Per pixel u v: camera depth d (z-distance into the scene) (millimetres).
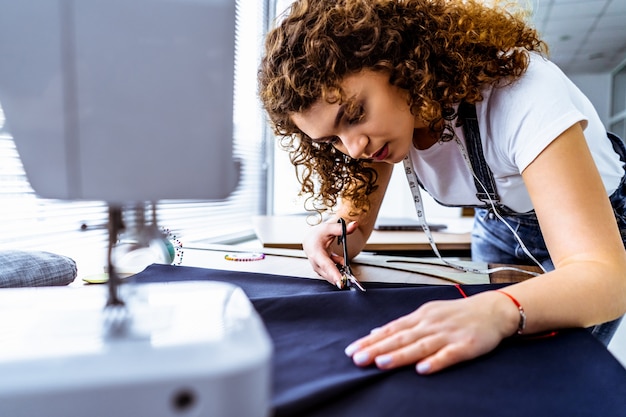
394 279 737
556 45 3674
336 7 637
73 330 302
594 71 4512
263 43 779
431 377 363
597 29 3295
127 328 303
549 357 400
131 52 326
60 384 219
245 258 894
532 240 1051
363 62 623
